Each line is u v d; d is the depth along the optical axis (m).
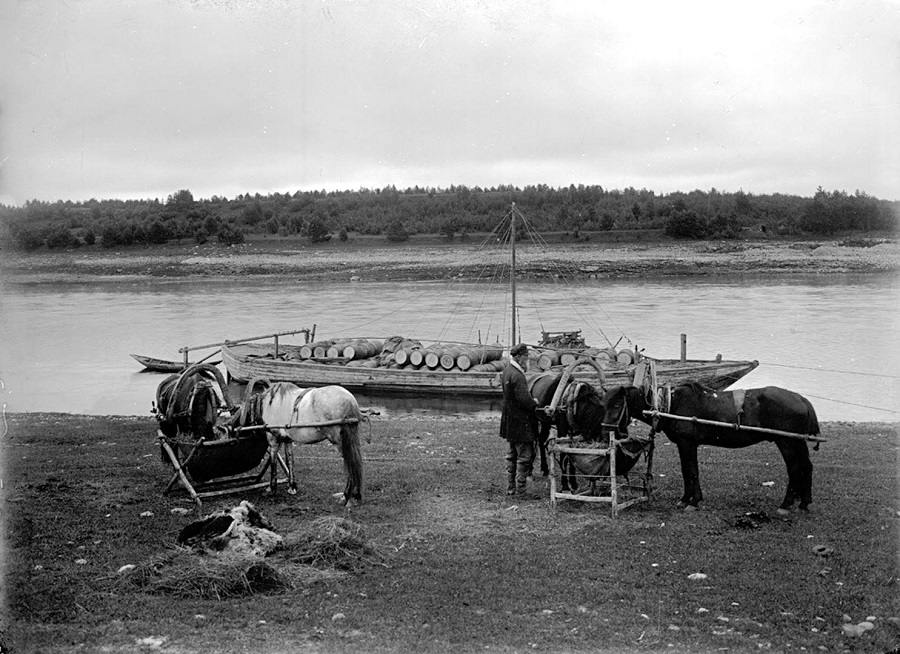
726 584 9.18
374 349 36.06
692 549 10.27
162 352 45.38
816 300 66.75
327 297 80.88
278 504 12.28
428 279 104.56
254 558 9.41
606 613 8.45
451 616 8.36
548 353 29.98
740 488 13.19
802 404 11.57
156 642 7.68
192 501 12.34
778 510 11.68
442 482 13.67
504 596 8.88
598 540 10.66
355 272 112.12
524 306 67.62
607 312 61.16
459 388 31.84
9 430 18.95
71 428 19.36
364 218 177.88
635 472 14.10
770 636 7.91
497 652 7.58
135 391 32.88
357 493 12.05
